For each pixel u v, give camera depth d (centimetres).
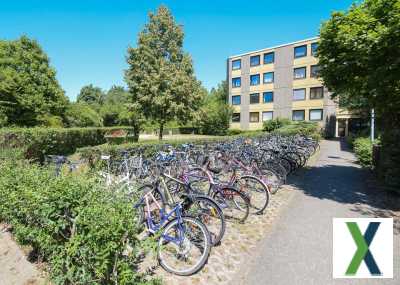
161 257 326
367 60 562
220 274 317
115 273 228
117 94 7838
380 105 665
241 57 3756
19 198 315
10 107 1744
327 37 632
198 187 482
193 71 2016
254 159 684
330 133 3039
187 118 1952
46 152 1213
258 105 3609
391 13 506
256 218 487
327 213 516
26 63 2203
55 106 2350
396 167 632
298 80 3238
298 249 373
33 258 337
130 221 233
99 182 317
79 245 234
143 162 653
